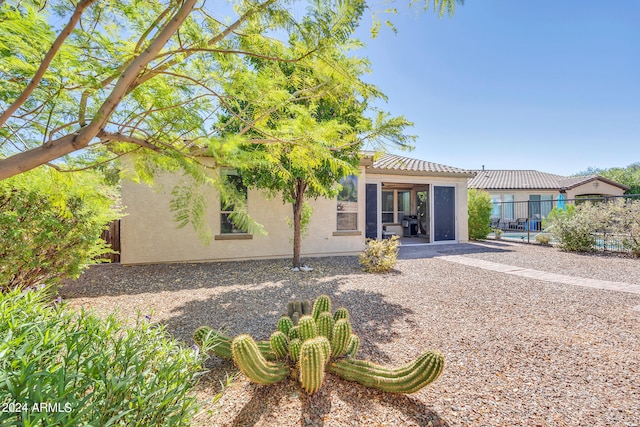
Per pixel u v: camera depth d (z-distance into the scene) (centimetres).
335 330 290
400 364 323
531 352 348
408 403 252
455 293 603
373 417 234
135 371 172
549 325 432
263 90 267
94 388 147
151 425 152
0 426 112
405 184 1462
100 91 238
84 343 180
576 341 377
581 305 521
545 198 2312
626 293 593
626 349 354
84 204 505
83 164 308
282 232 1017
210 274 782
